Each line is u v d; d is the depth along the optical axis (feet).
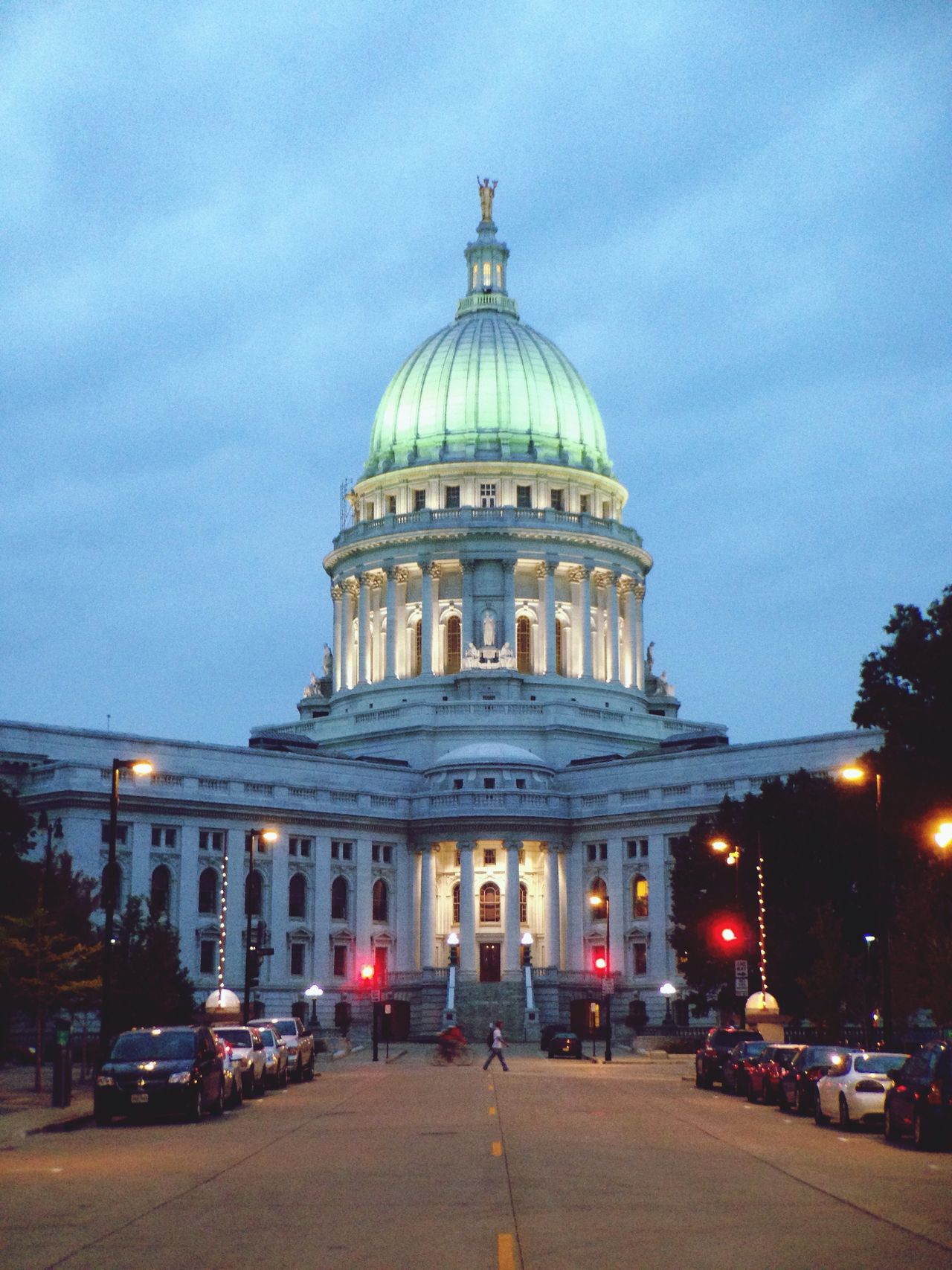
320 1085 239.30
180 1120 164.35
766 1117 170.09
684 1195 99.04
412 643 564.30
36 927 228.02
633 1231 84.07
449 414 578.66
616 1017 472.85
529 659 559.79
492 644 548.72
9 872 322.14
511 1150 127.75
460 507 560.20
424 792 498.69
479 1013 463.01
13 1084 240.12
